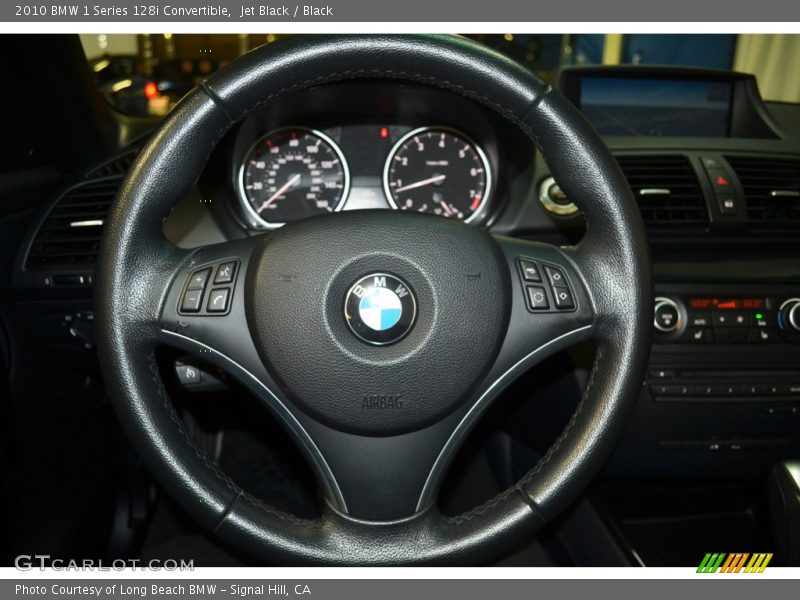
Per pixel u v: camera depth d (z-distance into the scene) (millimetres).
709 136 1475
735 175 1329
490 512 732
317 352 690
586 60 4285
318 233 702
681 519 1390
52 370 1368
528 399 1312
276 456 1600
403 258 691
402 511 732
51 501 1282
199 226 1251
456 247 704
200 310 710
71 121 1323
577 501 1390
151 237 709
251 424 1591
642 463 1317
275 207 1334
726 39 3494
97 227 1242
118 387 700
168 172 692
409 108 1281
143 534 1440
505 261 729
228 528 711
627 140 1415
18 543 1204
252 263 713
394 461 727
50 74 1251
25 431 1271
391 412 702
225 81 683
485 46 717
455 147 1322
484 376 726
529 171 1301
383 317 684
